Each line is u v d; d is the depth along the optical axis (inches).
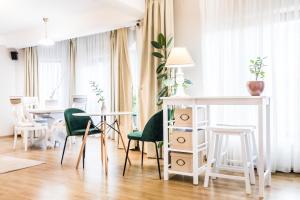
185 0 172.4
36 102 239.8
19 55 295.6
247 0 145.6
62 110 211.2
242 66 145.6
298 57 132.5
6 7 199.9
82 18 221.3
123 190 112.7
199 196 105.0
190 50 169.9
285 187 115.0
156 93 175.8
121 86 217.8
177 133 125.2
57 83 284.4
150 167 150.3
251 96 107.3
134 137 136.4
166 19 171.9
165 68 169.0
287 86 134.5
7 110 287.1
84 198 104.0
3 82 285.3
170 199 102.0
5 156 181.8
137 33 203.8
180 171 124.6
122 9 175.2
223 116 151.6
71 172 140.7
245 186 115.2
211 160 115.9
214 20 155.0
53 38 248.1
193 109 119.9
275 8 137.9
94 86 254.8
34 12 213.0
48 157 177.8
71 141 220.4
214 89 154.9
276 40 137.2
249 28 144.7
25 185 120.5
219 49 152.3
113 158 173.2
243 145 107.2
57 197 105.6
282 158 136.9
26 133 208.1
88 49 267.0
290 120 135.2
